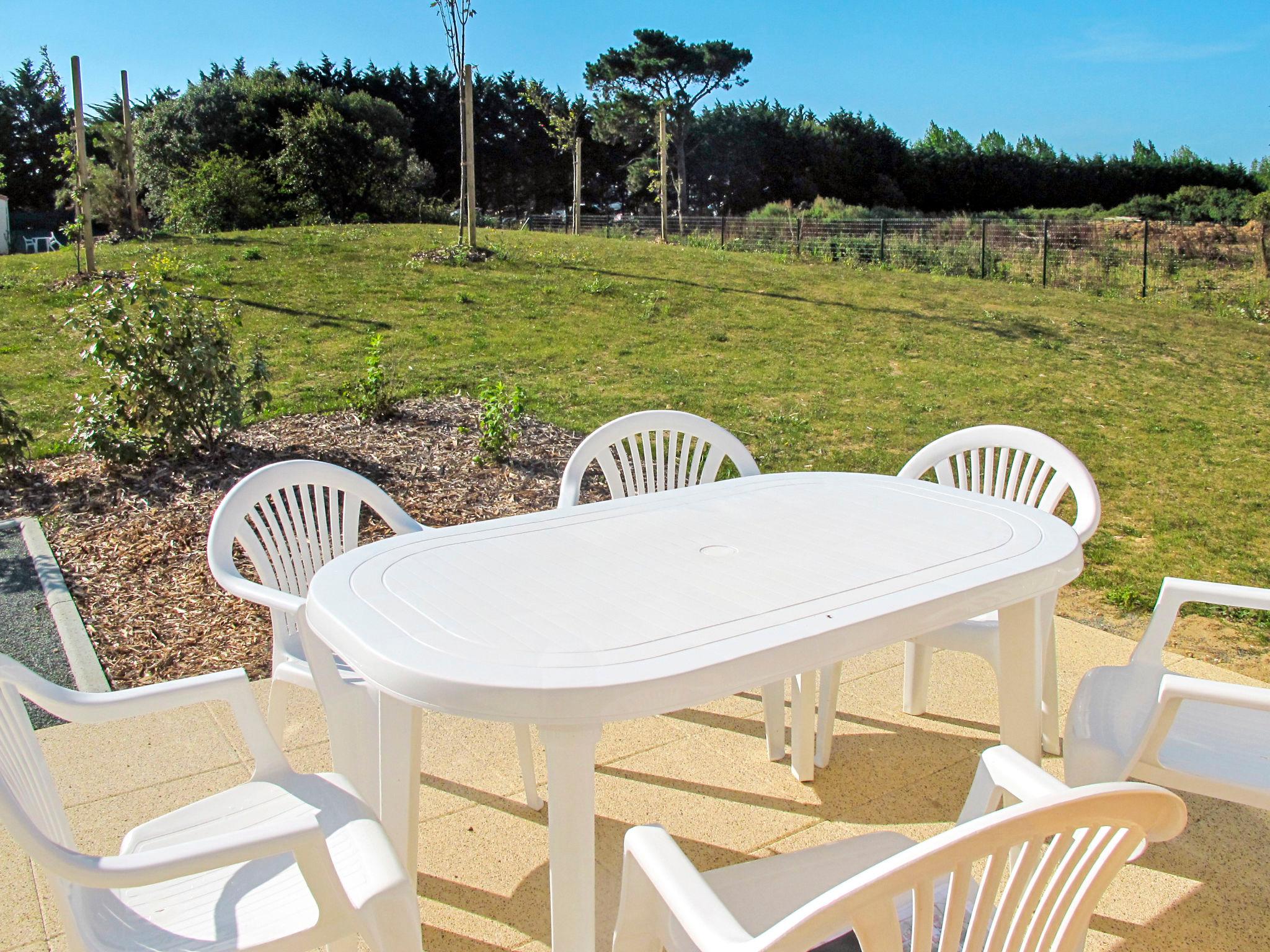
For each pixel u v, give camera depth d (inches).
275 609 101.8
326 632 70.8
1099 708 83.9
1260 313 498.6
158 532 187.8
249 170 874.8
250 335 359.3
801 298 481.1
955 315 458.3
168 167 1120.2
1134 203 1296.8
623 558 84.7
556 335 393.4
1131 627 157.5
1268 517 219.6
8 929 82.0
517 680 59.5
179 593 165.2
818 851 67.4
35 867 90.7
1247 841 96.8
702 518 98.8
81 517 193.3
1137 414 312.5
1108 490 238.7
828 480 115.8
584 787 62.5
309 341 358.6
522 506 213.6
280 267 481.1
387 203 1053.8
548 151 1648.6
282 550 107.2
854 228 735.7
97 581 168.1
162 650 145.4
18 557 175.2
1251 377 370.0
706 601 73.5
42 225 1333.7
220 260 487.2
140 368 210.1
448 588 76.5
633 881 56.6
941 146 1706.4
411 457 236.7
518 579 78.9
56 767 109.7
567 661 62.3
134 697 68.1
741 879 64.5
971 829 42.3
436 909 86.7
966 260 630.5
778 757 113.7
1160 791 44.9
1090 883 48.7
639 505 104.3
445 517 204.7
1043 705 113.1
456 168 1585.9
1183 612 164.1
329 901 57.0
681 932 57.0
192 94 1205.7
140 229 632.4
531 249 571.8
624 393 319.0
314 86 1323.8
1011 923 47.6
